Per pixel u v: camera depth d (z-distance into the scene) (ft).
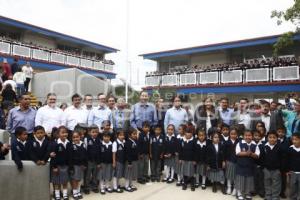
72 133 21.65
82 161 21.17
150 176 25.95
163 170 26.76
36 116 21.68
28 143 19.15
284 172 20.77
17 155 18.04
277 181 20.45
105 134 22.74
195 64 72.38
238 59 65.16
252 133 21.67
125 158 22.84
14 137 19.21
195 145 23.40
